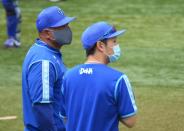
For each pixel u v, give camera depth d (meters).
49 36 18.31
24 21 53.97
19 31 45.78
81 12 57.00
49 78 17.66
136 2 61.38
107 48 16.11
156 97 33.56
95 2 61.44
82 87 16.08
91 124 15.87
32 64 17.78
